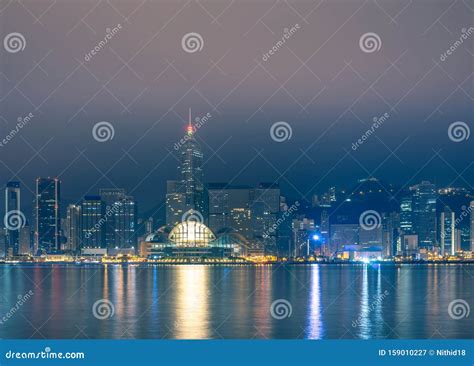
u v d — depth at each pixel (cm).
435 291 16312
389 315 10388
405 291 16350
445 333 8469
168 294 15312
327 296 14538
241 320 9756
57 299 13825
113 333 8531
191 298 14038
